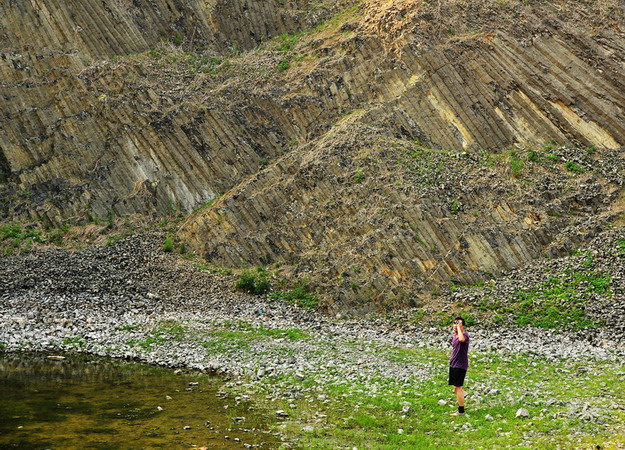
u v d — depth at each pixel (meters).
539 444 14.90
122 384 19.83
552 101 43.66
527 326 29.06
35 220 36.44
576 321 29.05
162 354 23.81
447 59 44.12
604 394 19.25
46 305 28.27
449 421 16.84
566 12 48.12
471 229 34.53
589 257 33.44
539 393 19.28
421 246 33.72
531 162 40.16
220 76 46.94
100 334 25.80
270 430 16.05
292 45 50.75
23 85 39.94
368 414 17.42
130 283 31.81
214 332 26.67
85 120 40.09
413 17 45.72
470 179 38.12
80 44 44.72
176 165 40.47
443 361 23.72
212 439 15.26
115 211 38.28
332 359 23.45
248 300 31.73
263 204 37.56
